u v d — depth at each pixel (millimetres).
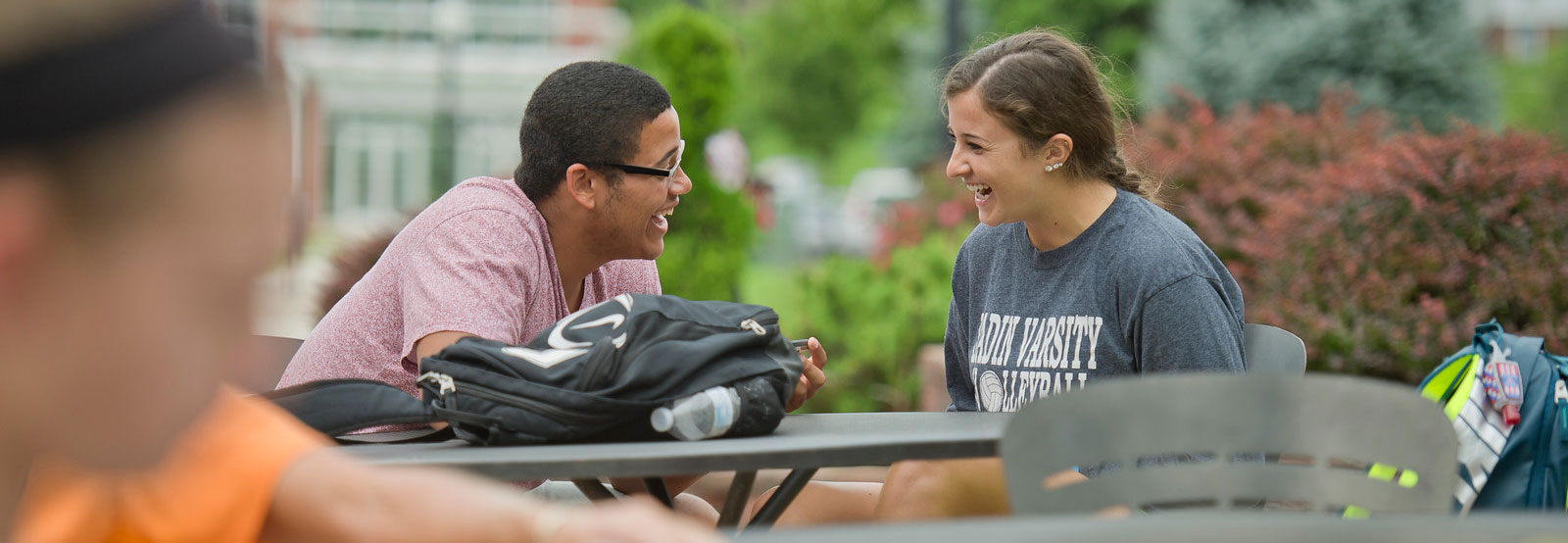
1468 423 4059
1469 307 6883
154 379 1283
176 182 1255
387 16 51875
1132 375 3867
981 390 4277
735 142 12094
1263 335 4047
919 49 38219
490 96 52438
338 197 50656
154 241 1260
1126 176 4238
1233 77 23500
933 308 9883
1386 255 7000
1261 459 3566
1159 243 3812
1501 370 4066
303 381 4070
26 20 1165
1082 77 4023
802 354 4293
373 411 3322
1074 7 35188
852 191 40406
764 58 46438
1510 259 6723
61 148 1194
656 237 4316
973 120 4035
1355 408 2514
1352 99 10102
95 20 1197
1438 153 7047
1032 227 4109
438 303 3795
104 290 1243
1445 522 1799
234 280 1328
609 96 4117
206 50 1269
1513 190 6793
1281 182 8625
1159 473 2578
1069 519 1897
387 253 4133
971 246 4504
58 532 1610
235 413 1755
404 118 52344
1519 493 4000
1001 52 4121
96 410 1271
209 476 1693
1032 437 2480
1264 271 7559
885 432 3250
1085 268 3965
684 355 3191
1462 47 23312
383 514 1702
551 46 53062
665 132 4172
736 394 3168
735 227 11789
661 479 3170
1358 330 6941
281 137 1352
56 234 1214
